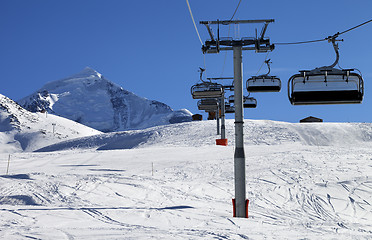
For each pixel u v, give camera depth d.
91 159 38.22
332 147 41.62
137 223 12.27
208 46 15.28
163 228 10.96
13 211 13.38
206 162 32.88
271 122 85.06
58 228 10.31
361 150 37.62
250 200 19.55
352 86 12.36
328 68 12.49
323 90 12.43
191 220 13.08
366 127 79.75
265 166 29.30
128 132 100.06
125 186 21.48
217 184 23.64
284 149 39.97
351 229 12.06
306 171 26.62
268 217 15.62
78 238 8.60
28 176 24.02
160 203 18.11
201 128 81.81
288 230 10.98
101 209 14.64
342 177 24.28
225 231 10.20
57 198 18.38
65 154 44.31
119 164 33.81
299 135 73.12
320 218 16.41
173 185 22.88
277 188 22.03
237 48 15.20
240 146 14.91
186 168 30.20
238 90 15.02
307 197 20.11
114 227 11.11
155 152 42.12
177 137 77.50
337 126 80.38
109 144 92.06
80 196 18.84
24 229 9.91
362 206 18.64
